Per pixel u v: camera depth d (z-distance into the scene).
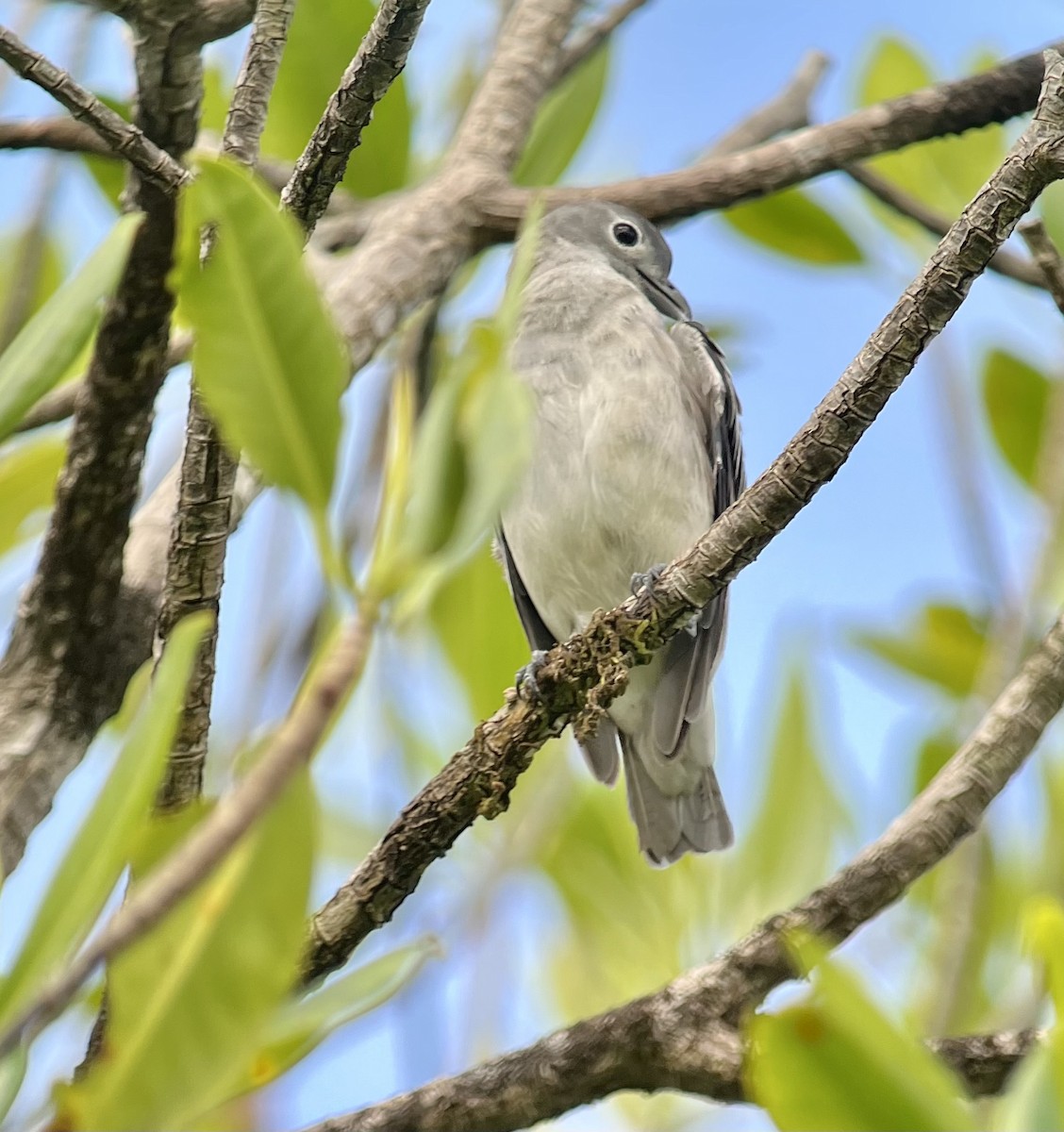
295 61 9.98
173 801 6.18
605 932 9.58
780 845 9.42
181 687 3.60
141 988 3.64
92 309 4.70
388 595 3.55
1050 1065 4.04
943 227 10.55
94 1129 3.58
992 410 10.55
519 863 9.27
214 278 3.91
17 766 7.08
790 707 9.52
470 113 10.35
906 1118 4.02
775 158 9.84
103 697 7.30
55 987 3.45
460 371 3.68
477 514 3.49
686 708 9.88
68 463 6.84
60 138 8.98
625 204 9.83
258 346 3.90
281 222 3.95
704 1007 5.97
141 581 7.41
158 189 6.22
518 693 6.67
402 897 6.47
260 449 3.86
